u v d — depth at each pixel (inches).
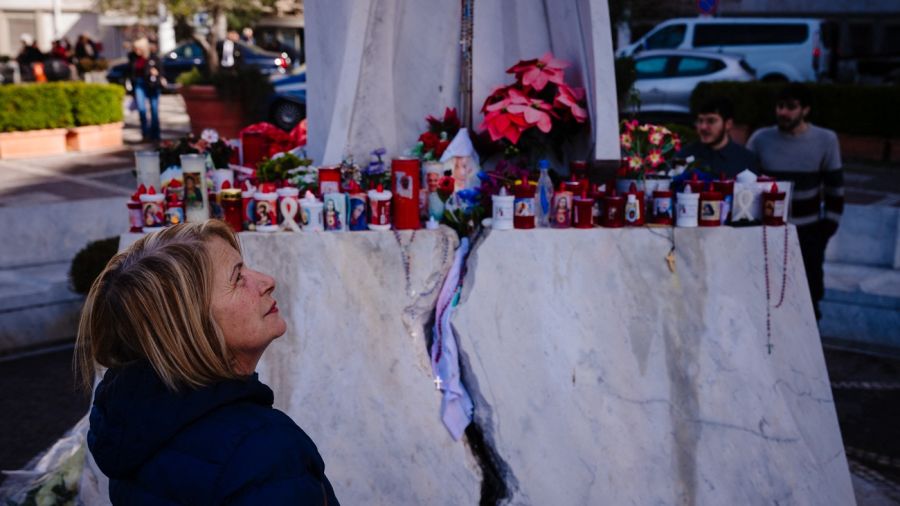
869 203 430.6
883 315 261.3
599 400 140.5
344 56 156.9
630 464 139.2
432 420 138.9
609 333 142.5
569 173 162.7
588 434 139.2
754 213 150.9
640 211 146.3
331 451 136.3
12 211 292.2
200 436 58.5
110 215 310.8
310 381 137.6
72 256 303.0
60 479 150.9
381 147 162.9
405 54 164.7
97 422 61.7
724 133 203.0
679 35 710.5
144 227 140.9
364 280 140.7
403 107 165.9
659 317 144.1
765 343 146.2
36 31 1237.7
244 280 65.0
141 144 604.7
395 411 138.4
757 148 219.8
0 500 155.7
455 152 151.0
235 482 56.2
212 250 63.3
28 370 239.6
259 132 198.2
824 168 213.3
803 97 208.7
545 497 136.9
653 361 143.0
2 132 535.8
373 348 139.6
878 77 831.1
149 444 58.7
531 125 150.9
